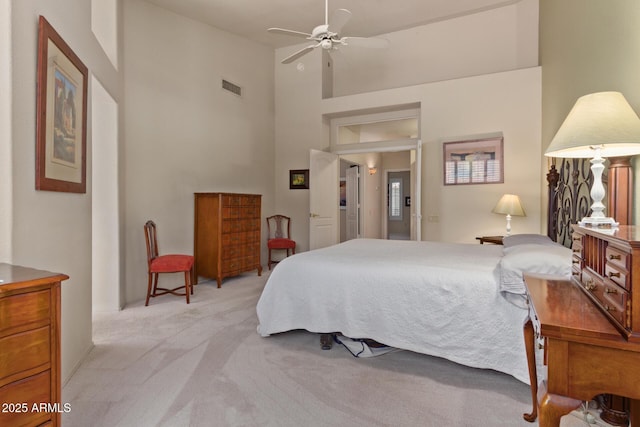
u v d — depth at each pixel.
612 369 0.94
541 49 4.26
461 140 4.66
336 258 2.71
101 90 3.08
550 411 0.98
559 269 1.77
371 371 2.18
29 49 1.66
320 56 5.73
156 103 4.13
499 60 4.88
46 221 1.84
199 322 3.10
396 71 5.55
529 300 1.37
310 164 5.53
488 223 4.52
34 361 1.12
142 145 3.96
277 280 2.70
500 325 1.99
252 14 4.64
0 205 1.50
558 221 3.36
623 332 0.93
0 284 1.05
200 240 4.56
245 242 4.84
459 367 2.23
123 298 3.60
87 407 1.79
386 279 2.33
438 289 2.16
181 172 4.44
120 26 3.55
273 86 6.04
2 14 1.51
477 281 2.08
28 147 1.65
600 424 1.64
